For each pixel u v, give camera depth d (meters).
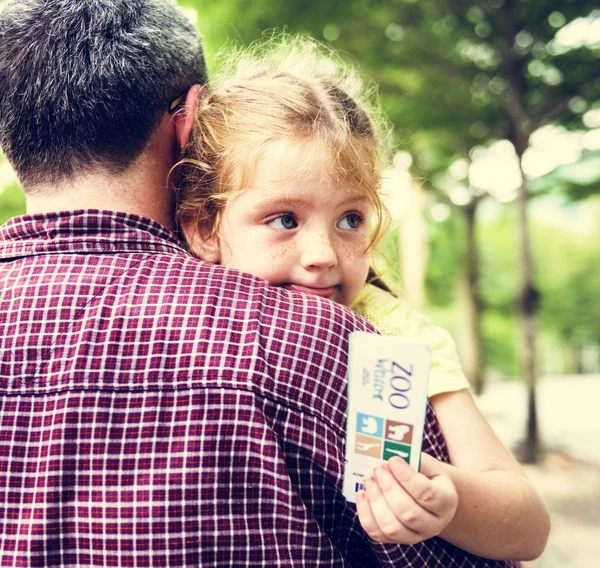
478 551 1.02
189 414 0.91
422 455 0.88
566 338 22.14
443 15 5.78
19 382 0.94
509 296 17.94
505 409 8.88
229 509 0.90
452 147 7.10
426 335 1.36
